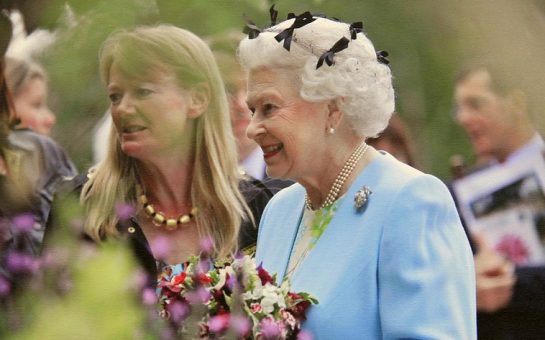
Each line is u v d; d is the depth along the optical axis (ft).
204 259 29.66
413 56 31.81
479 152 37.27
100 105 25.95
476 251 37.73
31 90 30.53
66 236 7.78
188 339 11.02
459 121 36.17
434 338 20.79
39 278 8.08
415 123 37.99
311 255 23.40
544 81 28.96
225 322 14.61
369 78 22.99
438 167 37.91
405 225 21.81
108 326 6.85
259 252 25.82
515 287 37.01
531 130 36.24
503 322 37.37
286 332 20.98
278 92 22.95
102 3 12.21
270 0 28.68
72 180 29.35
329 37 22.85
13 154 30.42
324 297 22.21
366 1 31.32
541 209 37.27
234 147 30.81
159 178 29.86
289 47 22.63
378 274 22.04
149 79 26.53
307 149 23.18
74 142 31.04
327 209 23.82
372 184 23.06
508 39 27.40
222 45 28.68
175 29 26.48
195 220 30.22
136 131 28.35
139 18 12.59
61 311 6.86
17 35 24.35
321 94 22.76
